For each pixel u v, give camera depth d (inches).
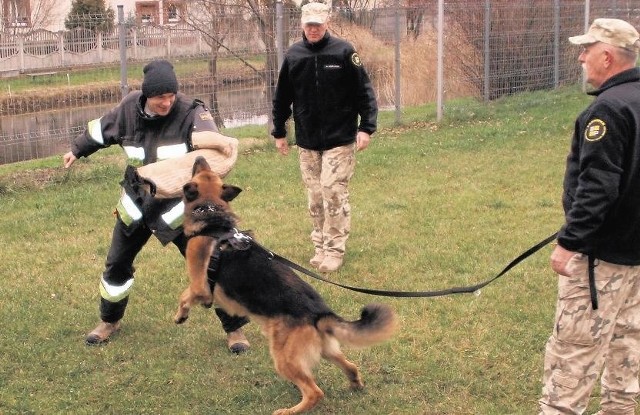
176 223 169.8
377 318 140.9
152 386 165.0
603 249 120.0
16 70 409.7
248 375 169.0
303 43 232.4
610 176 112.7
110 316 186.4
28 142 364.5
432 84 565.3
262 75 445.4
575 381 125.7
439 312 199.9
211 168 173.3
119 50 402.3
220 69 434.3
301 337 146.5
